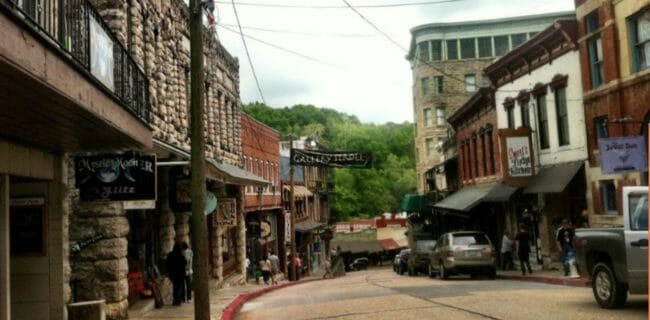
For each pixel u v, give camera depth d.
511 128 27.02
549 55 24.62
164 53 19.75
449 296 16.16
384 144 106.38
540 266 25.05
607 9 20.34
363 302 16.22
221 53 28.47
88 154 12.80
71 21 8.55
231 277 29.30
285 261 45.62
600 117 21.11
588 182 21.95
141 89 12.59
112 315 13.84
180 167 18.86
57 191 11.79
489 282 21.27
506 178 25.02
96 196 12.09
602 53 20.89
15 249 11.64
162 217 19.55
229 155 29.95
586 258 13.16
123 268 14.40
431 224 45.97
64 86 7.02
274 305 17.94
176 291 17.09
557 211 24.31
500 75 29.83
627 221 11.99
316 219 65.38
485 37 59.97
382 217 80.81
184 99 22.50
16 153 10.11
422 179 61.12
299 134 79.00
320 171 70.19
